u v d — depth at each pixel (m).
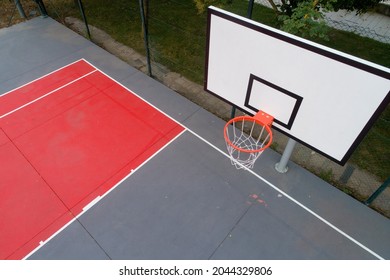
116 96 6.13
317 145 3.62
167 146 5.14
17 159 4.91
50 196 4.41
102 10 9.22
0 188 4.50
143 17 5.70
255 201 4.38
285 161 4.54
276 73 3.41
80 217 4.18
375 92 2.73
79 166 4.82
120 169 4.79
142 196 4.43
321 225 4.12
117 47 7.68
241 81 3.89
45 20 8.63
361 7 4.89
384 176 4.82
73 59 7.13
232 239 3.97
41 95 6.12
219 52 3.85
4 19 8.70
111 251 3.85
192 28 8.13
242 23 3.33
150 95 6.17
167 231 4.04
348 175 4.58
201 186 4.55
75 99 6.04
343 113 3.10
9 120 5.57
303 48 2.98
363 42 7.64
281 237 3.99
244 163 4.87
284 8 4.87
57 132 5.36
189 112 5.80
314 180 4.64
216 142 5.22
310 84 3.18
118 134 5.34
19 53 7.30
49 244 3.90
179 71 6.87
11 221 4.12
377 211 4.35
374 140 5.34
